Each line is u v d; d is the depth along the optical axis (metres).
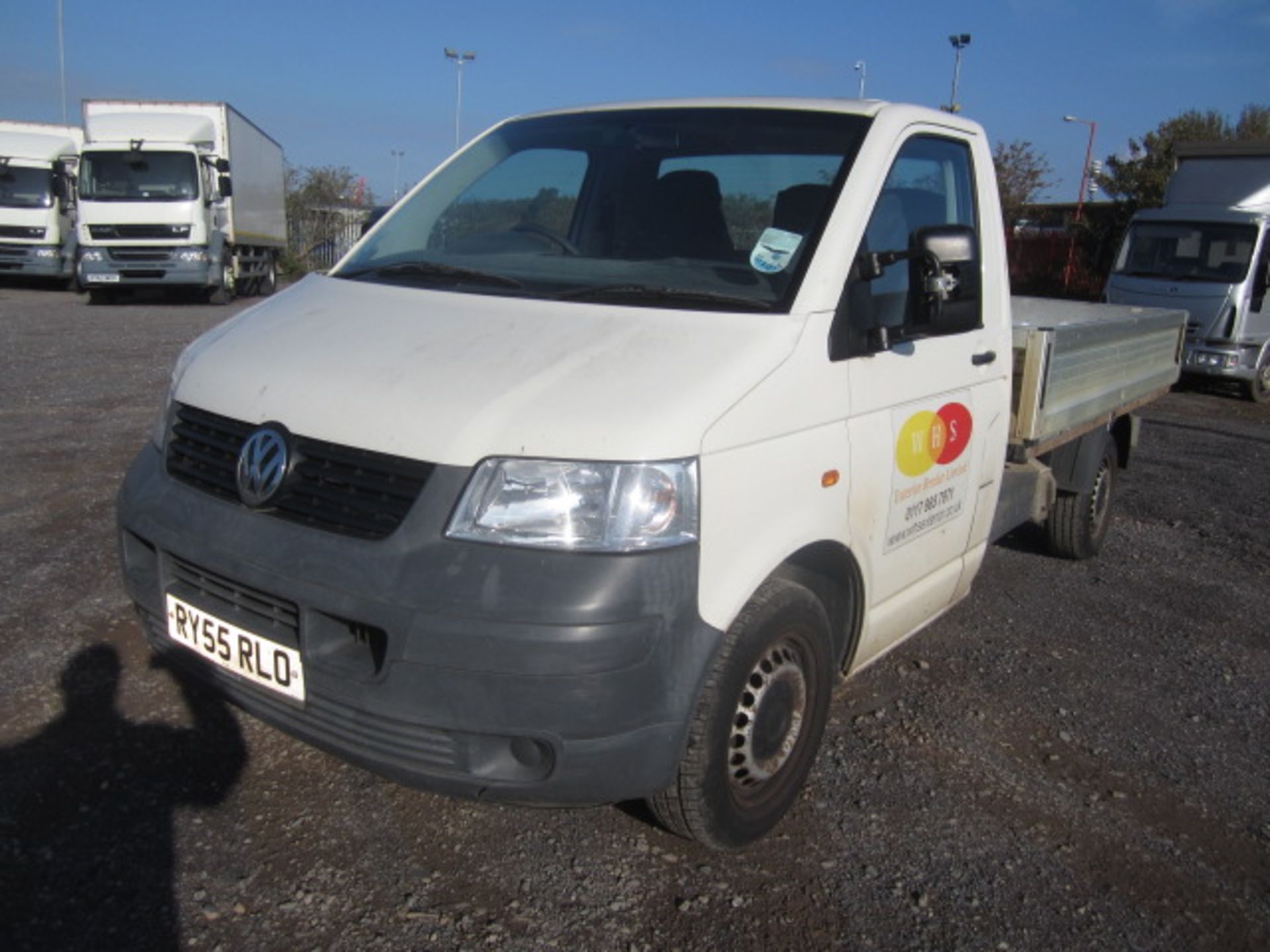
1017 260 30.06
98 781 3.31
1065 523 6.07
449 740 2.58
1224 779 3.93
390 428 2.71
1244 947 3.01
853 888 3.11
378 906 2.87
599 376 2.76
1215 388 15.62
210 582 2.92
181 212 19.41
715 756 2.88
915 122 3.72
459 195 4.20
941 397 3.71
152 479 3.18
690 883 3.06
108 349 12.97
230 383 3.09
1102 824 3.56
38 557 5.15
